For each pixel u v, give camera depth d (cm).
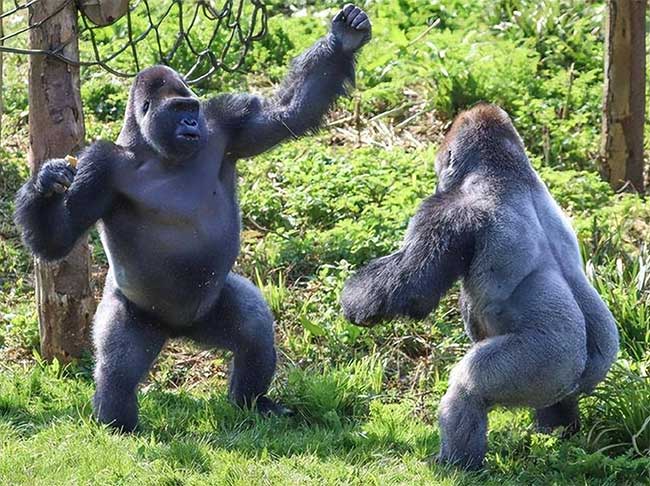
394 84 2055
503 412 1240
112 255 1160
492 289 1077
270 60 2164
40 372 1315
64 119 1320
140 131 1139
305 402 1252
